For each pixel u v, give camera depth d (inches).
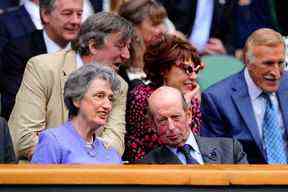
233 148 724.0
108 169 583.2
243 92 812.6
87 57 773.9
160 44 769.6
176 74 764.0
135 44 796.0
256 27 1069.1
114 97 738.2
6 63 848.9
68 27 839.1
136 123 767.1
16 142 761.0
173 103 696.4
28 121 761.0
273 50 802.2
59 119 767.7
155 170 584.7
